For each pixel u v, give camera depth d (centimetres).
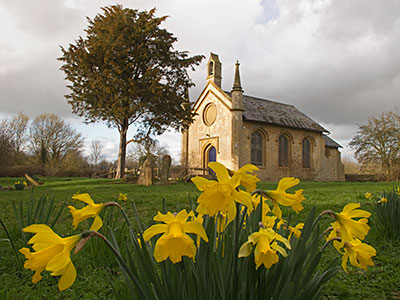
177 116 2578
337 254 361
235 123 2652
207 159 2947
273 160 2892
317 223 159
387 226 421
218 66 3017
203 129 2984
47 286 278
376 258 359
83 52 2266
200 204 107
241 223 162
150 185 1733
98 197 1004
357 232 131
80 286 274
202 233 106
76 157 4016
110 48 2227
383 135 2998
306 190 1345
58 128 4156
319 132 3297
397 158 2947
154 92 2303
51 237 105
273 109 3212
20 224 337
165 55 2527
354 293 268
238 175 109
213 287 148
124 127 2572
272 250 115
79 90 2366
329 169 3559
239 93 2670
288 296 138
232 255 153
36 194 1173
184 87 2686
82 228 507
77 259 328
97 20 2531
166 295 144
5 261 326
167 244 102
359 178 3631
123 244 339
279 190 140
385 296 267
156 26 2447
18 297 251
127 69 2330
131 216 629
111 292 261
